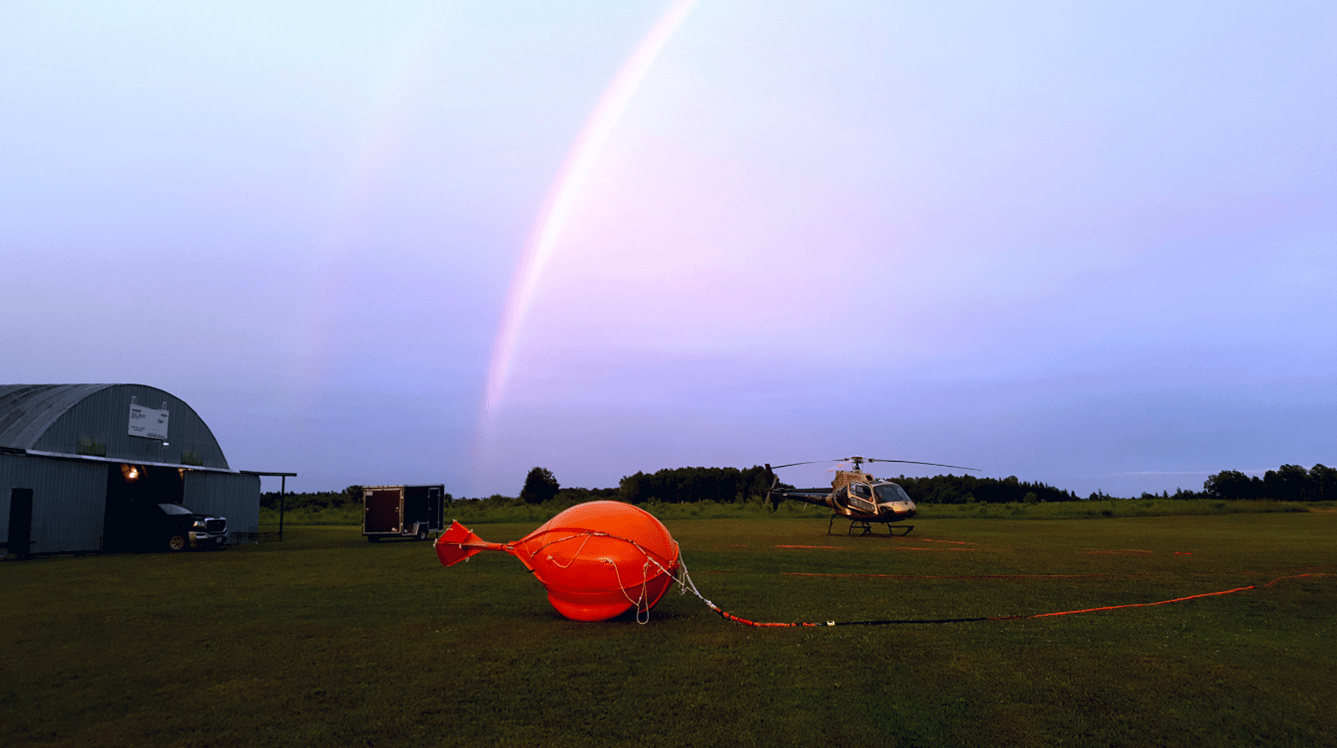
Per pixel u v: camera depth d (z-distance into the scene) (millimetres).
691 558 16891
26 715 5258
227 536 23094
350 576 13969
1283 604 10211
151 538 22328
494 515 46031
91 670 6508
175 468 25719
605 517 8852
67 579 13758
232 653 7125
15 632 8242
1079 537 24719
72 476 21938
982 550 19188
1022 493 66188
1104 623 8641
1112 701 5520
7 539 19688
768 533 27297
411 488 28188
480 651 7164
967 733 4848
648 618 8828
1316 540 22844
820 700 5520
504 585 12406
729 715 5180
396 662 6723
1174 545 20797
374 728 4945
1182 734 4852
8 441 22328
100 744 4691
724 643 7516
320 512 52938
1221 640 7676
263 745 4656
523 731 4879
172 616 9258
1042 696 5637
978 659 6789
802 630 8242
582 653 7062
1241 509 43375
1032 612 9414
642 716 5168
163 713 5289
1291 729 4953
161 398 28500
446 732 4871
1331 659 6844
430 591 11625
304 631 8211
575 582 8578
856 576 13281
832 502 27219
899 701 5500
